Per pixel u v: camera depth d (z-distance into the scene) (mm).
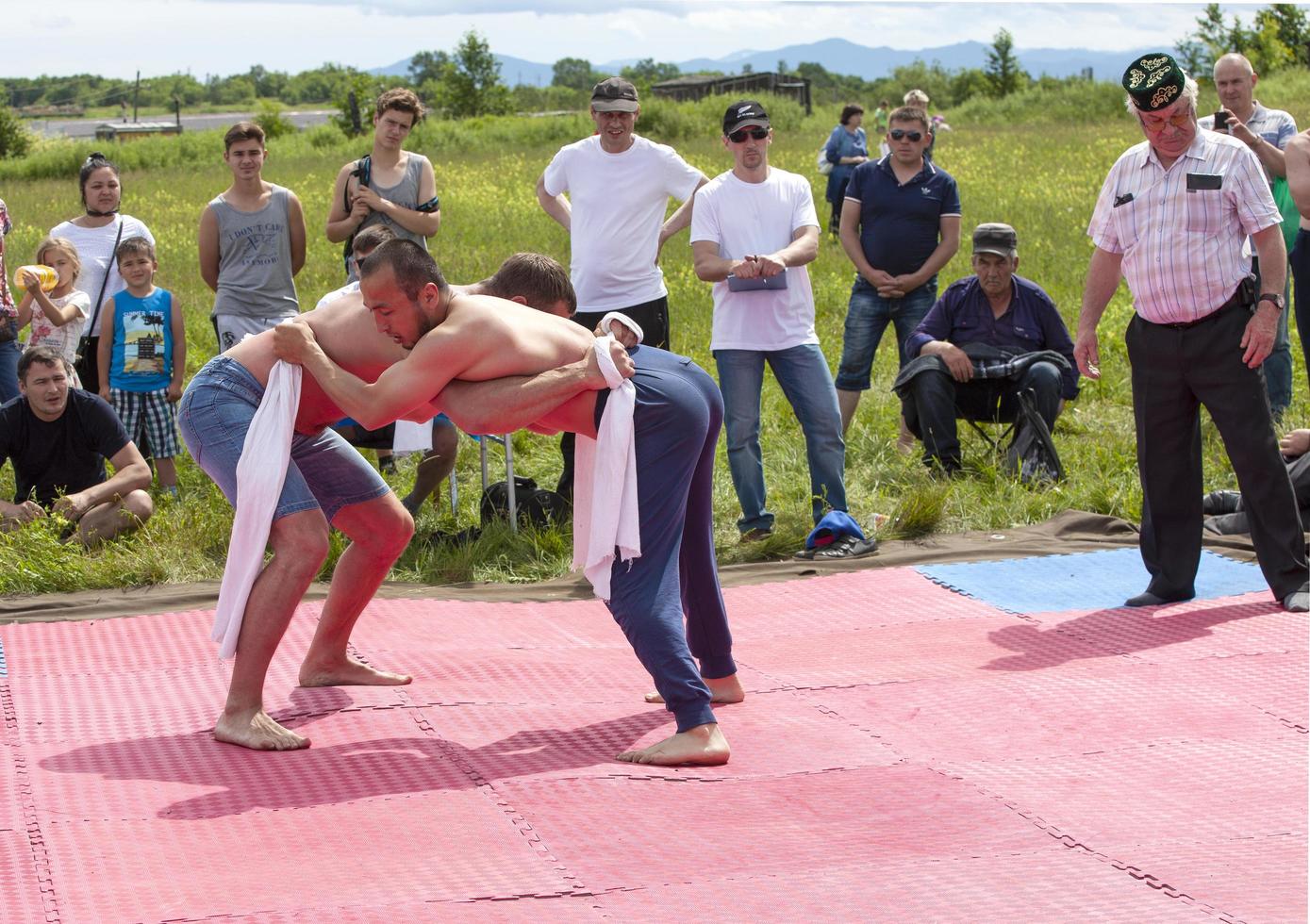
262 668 4391
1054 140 30141
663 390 4168
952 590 6383
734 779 4070
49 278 8195
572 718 4684
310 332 4383
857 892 3309
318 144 40562
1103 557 6801
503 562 7000
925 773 4117
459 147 37062
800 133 36844
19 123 45750
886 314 8836
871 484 8258
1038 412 8164
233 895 3232
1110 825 3725
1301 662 5082
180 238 19984
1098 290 5973
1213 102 30812
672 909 3207
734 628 5957
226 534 7152
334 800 3887
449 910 3172
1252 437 5719
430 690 4988
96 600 6344
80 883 3273
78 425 7289
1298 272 7715
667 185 7598
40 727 4559
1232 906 3225
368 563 4902
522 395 4086
